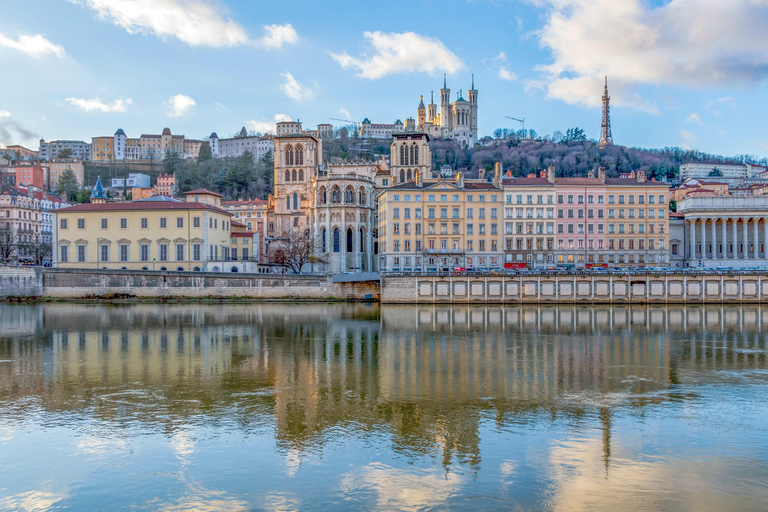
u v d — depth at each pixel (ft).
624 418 151.02
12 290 467.52
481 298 437.99
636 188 513.45
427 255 504.02
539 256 508.94
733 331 310.04
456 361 225.76
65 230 524.52
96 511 103.30
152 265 515.09
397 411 157.17
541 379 195.52
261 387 183.62
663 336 292.20
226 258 559.38
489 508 102.94
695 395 174.50
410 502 105.09
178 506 104.47
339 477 115.24
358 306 433.07
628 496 107.34
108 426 144.97
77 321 343.05
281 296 467.52
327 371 207.41
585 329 315.58
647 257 512.22
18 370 208.64
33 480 114.83
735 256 540.52
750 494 108.06
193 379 194.49
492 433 139.54
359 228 609.83
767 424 146.10
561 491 109.19
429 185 536.01
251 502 105.60
